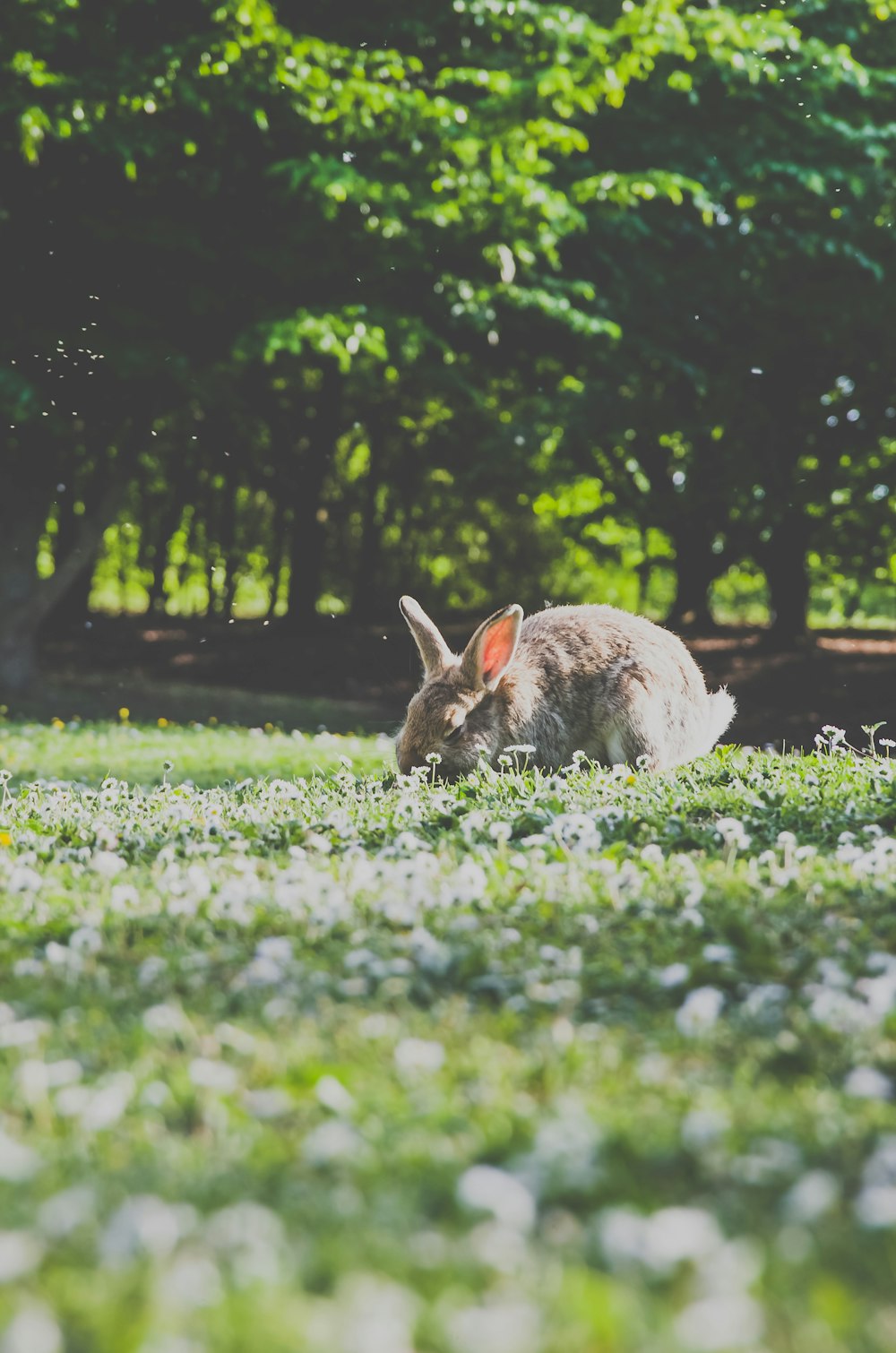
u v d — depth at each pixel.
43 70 15.77
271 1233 2.58
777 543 30.53
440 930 4.79
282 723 21.88
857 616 48.28
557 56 17.28
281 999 4.02
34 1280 2.43
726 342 24.05
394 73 16.52
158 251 18.33
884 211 20.88
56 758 14.43
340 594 42.72
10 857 6.58
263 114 16.12
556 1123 3.01
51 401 19.11
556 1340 2.20
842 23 20.67
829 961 4.23
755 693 26.05
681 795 7.29
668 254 21.81
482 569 43.38
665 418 24.70
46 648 31.64
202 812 7.56
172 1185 2.84
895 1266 2.47
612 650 8.88
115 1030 3.85
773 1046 3.56
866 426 27.06
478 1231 2.58
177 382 18.98
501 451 25.88
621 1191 2.78
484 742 8.39
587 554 44.22
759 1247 2.53
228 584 38.19
